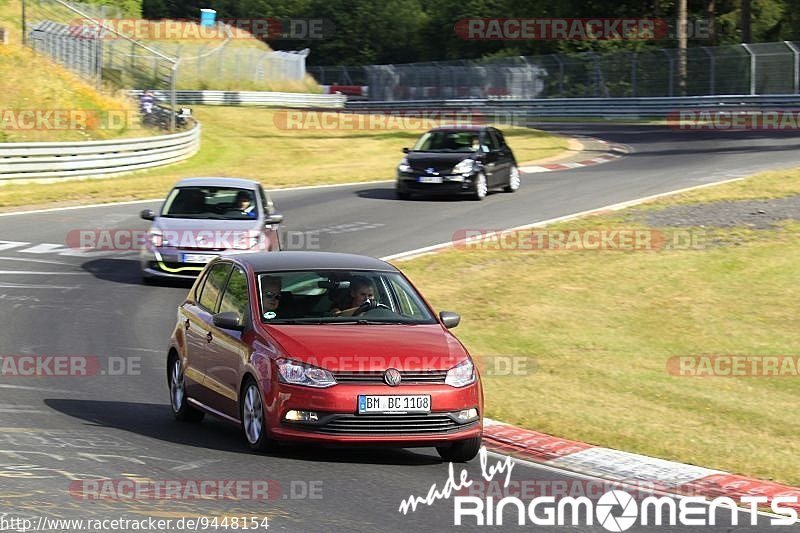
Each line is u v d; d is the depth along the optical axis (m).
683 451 35.56
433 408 30.77
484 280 69.62
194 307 37.56
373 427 30.45
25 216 93.62
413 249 79.75
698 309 63.34
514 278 70.06
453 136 107.19
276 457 31.52
